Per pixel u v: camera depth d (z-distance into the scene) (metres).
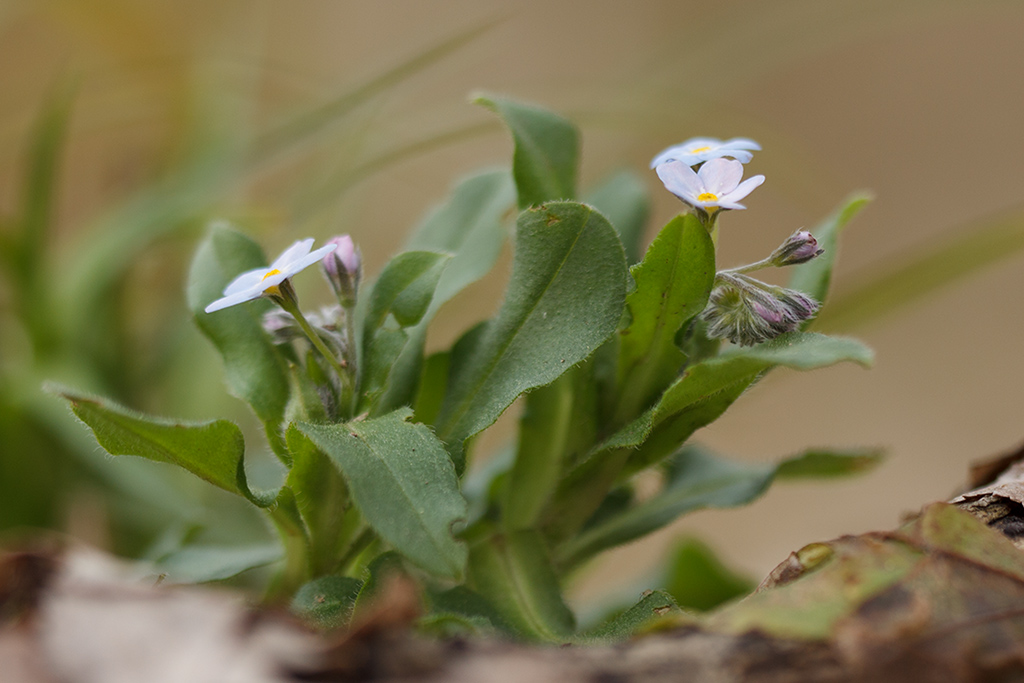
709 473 0.27
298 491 0.24
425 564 0.22
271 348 0.25
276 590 0.25
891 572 0.22
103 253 0.34
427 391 0.25
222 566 0.25
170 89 0.43
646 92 0.40
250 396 0.25
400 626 0.21
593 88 0.43
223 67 0.41
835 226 0.25
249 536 0.30
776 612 0.22
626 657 0.22
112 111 0.47
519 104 0.26
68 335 0.34
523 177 0.25
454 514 0.23
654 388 0.24
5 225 0.34
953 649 0.22
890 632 0.22
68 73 0.51
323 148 0.40
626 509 0.26
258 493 0.24
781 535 0.53
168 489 0.30
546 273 0.24
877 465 0.27
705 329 0.24
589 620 0.29
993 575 0.22
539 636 0.24
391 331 0.24
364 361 0.24
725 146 0.24
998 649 0.22
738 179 0.24
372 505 0.23
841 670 0.22
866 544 0.22
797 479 0.27
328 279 0.24
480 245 0.26
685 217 0.23
